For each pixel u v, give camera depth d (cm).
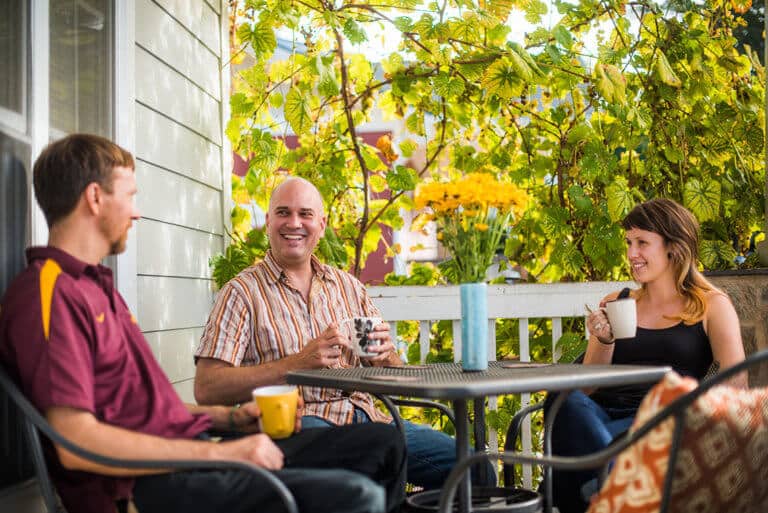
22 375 170
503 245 444
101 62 289
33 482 228
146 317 326
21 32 228
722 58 430
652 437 145
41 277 175
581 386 194
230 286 290
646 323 294
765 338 346
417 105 450
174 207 357
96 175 189
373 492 174
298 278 302
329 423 276
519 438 414
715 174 433
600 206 417
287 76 434
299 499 175
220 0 426
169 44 354
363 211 460
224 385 267
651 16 429
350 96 442
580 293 385
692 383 147
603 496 154
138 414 188
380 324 246
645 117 413
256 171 423
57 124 256
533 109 445
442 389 173
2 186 216
